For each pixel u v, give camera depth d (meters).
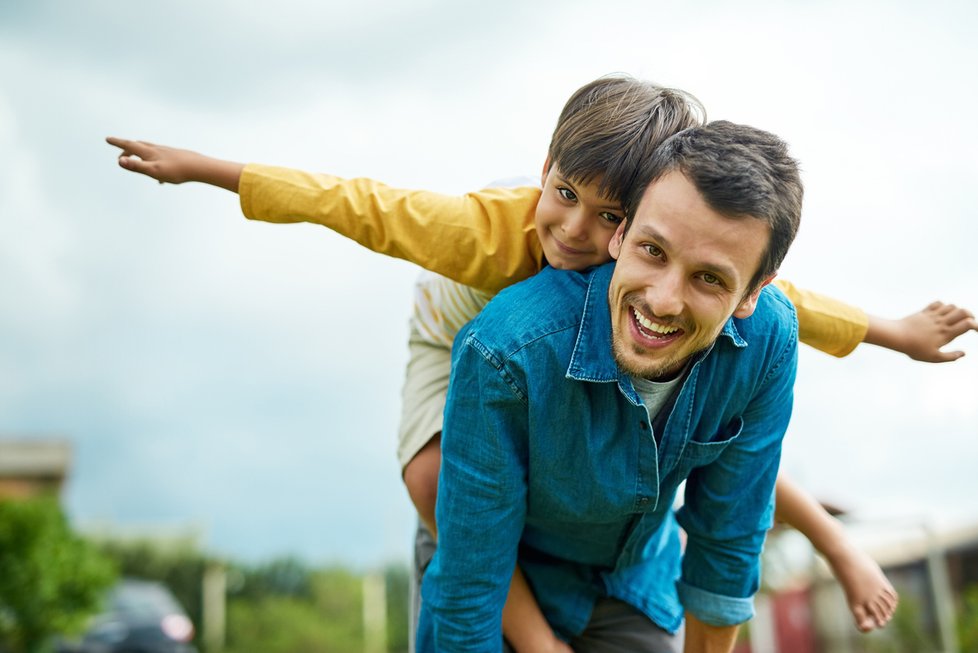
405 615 21.09
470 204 2.15
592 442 1.89
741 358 1.91
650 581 2.38
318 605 20.83
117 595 13.27
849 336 2.30
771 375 1.97
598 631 2.37
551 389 1.84
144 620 12.95
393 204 2.14
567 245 2.09
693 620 2.24
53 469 19.06
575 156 2.04
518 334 1.83
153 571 20.28
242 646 19.72
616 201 2.04
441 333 2.39
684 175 1.67
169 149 2.23
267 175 2.20
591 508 1.98
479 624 2.00
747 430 2.01
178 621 13.16
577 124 2.08
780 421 2.04
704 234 1.65
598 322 1.84
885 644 11.19
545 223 2.10
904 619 10.99
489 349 1.83
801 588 13.04
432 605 2.04
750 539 2.11
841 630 12.16
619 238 1.87
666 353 1.75
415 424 2.38
